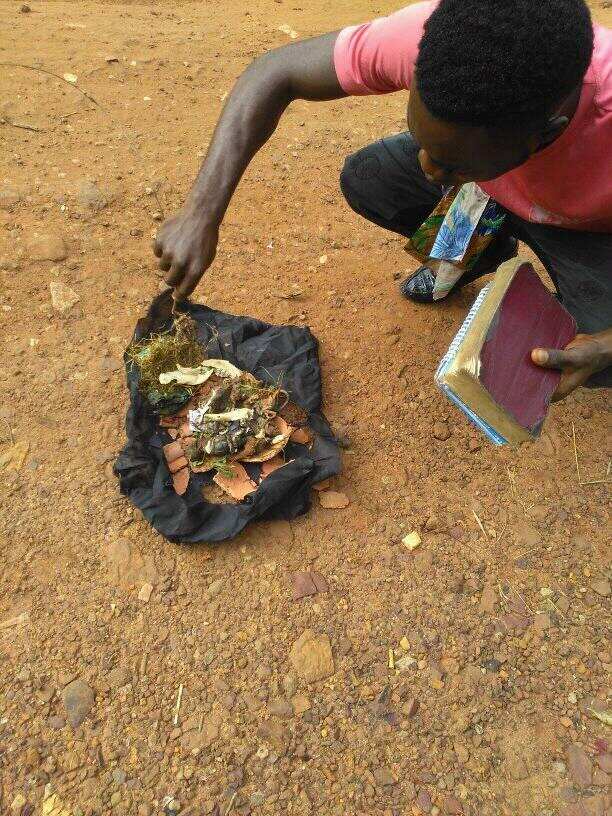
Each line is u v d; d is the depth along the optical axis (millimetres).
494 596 1967
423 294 2760
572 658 1856
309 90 1822
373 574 1991
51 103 3777
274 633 1854
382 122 4094
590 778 1656
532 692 1794
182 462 2119
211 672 1773
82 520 2031
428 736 1702
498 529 2123
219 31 5145
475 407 1487
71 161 3361
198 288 2777
